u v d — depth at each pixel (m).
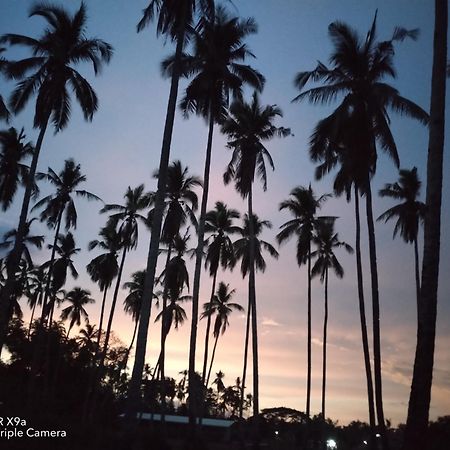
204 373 40.00
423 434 9.55
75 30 26.52
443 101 11.46
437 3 12.08
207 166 26.64
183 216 38.59
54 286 50.44
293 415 66.81
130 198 46.19
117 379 70.88
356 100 23.41
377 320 22.27
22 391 41.78
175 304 52.12
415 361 10.12
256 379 29.34
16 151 36.31
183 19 19.83
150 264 16.69
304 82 25.12
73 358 66.81
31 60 25.83
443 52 11.73
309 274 41.62
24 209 24.27
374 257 22.84
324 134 24.03
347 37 24.39
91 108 26.70
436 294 10.37
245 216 44.09
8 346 61.91
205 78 25.64
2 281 52.34
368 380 25.25
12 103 26.02
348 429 85.31
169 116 18.45
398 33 24.00
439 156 11.12
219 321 52.81
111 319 46.56
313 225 40.72
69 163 41.09
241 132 30.92
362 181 23.33
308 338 41.00
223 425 61.19
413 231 40.09
